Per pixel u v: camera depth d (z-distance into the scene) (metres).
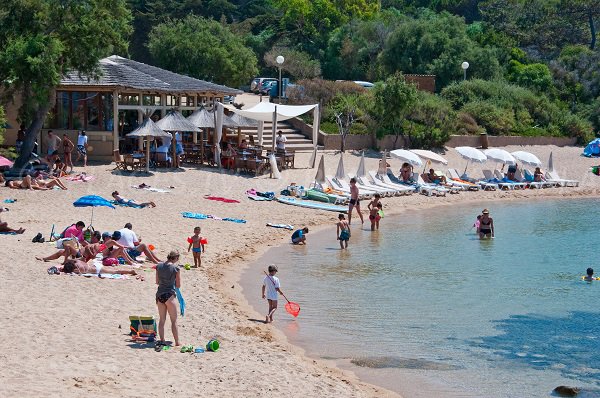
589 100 68.50
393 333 17.67
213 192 33.81
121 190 32.28
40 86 32.44
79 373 12.90
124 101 41.94
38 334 14.88
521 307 20.20
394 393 14.06
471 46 68.75
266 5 96.44
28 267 19.83
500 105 60.09
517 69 70.75
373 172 40.88
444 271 24.12
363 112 50.84
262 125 43.34
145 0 86.62
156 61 60.25
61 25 33.84
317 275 22.97
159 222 27.42
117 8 35.69
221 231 27.34
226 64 59.00
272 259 24.75
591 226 33.47
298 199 34.50
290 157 41.56
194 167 38.88
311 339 17.03
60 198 29.86
